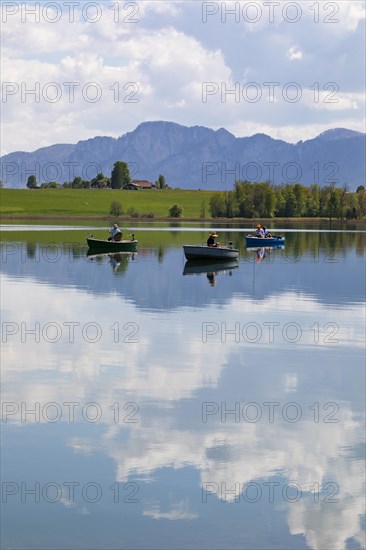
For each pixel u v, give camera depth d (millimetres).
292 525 14305
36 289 45812
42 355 26984
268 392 22453
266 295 43719
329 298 42594
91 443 17953
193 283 49781
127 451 17500
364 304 40219
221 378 24031
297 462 17016
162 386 22984
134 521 14328
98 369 25016
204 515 14617
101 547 13461
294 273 57406
